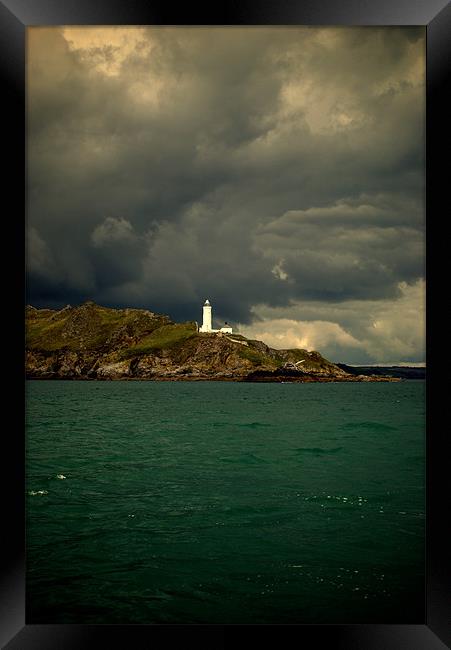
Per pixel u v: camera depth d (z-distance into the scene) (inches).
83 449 920.3
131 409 2149.4
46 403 2583.7
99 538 414.3
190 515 472.1
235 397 3302.2
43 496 546.6
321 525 442.6
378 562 367.6
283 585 333.4
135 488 584.7
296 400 2915.8
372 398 3176.7
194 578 343.3
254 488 581.3
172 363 7682.1
